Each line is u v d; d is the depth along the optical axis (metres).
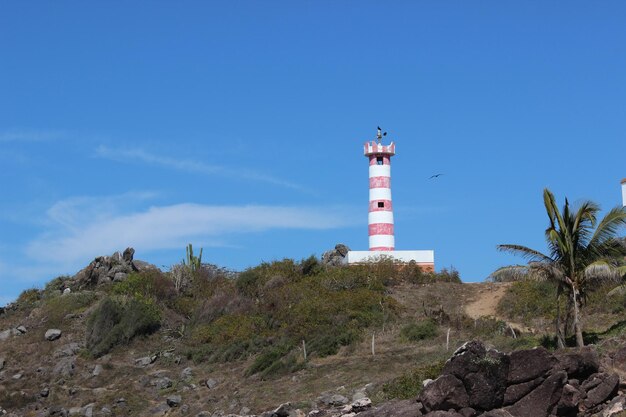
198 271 85.12
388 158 89.94
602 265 46.06
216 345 70.50
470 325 65.75
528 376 36.00
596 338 48.12
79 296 80.50
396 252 84.88
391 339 65.44
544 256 48.12
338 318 69.62
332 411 44.81
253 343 69.25
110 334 73.06
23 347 73.94
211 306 77.25
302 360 64.00
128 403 61.94
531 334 60.09
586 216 47.50
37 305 81.88
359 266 81.38
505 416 34.78
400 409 37.84
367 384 52.53
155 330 75.44
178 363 69.25
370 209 89.12
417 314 71.25
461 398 35.88
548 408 35.53
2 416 62.09
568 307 48.28
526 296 69.44
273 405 54.62
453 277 81.88
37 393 65.38
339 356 64.06
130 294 79.56
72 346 72.94
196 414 57.69
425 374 46.69
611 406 35.66
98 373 68.19
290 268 81.75
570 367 36.78
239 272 85.06
